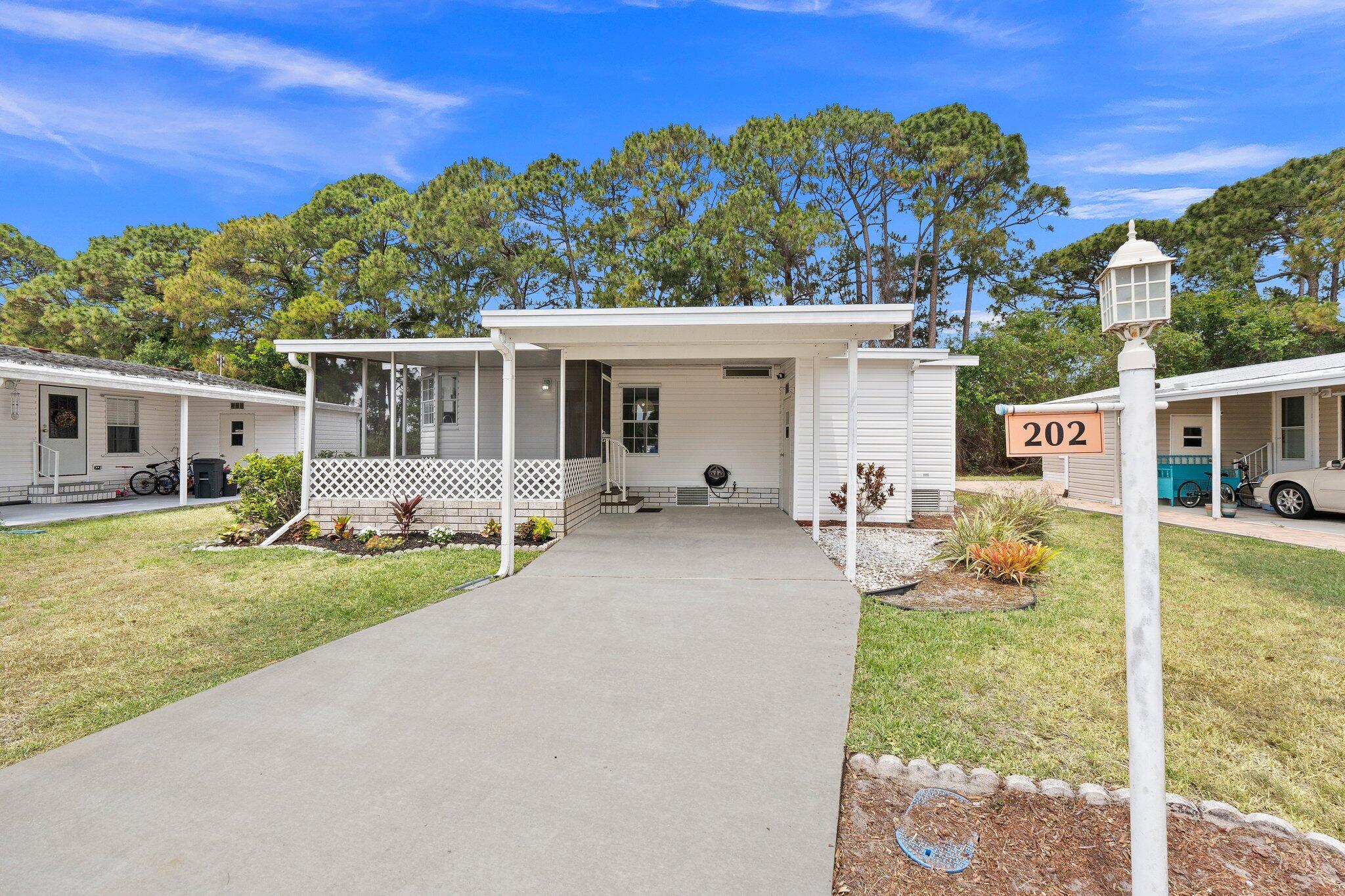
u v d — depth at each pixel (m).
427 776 2.50
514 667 3.68
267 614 4.91
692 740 2.80
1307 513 9.60
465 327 19.84
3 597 5.39
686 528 8.70
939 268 23.36
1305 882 1.97
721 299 16.73
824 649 3.98
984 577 5.91
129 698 3.39
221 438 15.26
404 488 8.41
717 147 18.05
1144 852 1.69
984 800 2.41
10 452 11.27
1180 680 3.60
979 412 20.92
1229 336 18.58
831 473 9.48
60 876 1.91
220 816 2.22
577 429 9.15
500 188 18.70
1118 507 11.90
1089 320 22.36
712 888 1.87
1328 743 2.89
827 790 2.41
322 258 21.69
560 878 1.91
